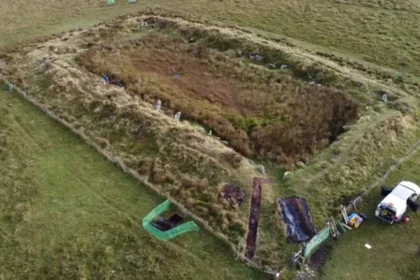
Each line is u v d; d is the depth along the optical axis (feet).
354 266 85.97
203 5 192.24
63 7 193.16
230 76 144.56
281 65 146.92
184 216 95.96
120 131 117.91
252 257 86.89
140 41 164.04
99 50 156.66
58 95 132.36
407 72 145.18
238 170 104.32
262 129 120.16
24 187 103.04
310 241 87.66
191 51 157.79
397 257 87.81
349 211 96.68
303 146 113.60
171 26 172.55
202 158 106.42
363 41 162.61
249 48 154.71
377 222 94.84
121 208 98.12
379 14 181.06
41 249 89.04
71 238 91.25
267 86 138.62
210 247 89.56
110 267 85.61
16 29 175.11
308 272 84.28
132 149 112.88
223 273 84.69
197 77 144.25
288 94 134.00
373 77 141.38
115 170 108.27
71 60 149.48
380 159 110.01
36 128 122.11
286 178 103.91
